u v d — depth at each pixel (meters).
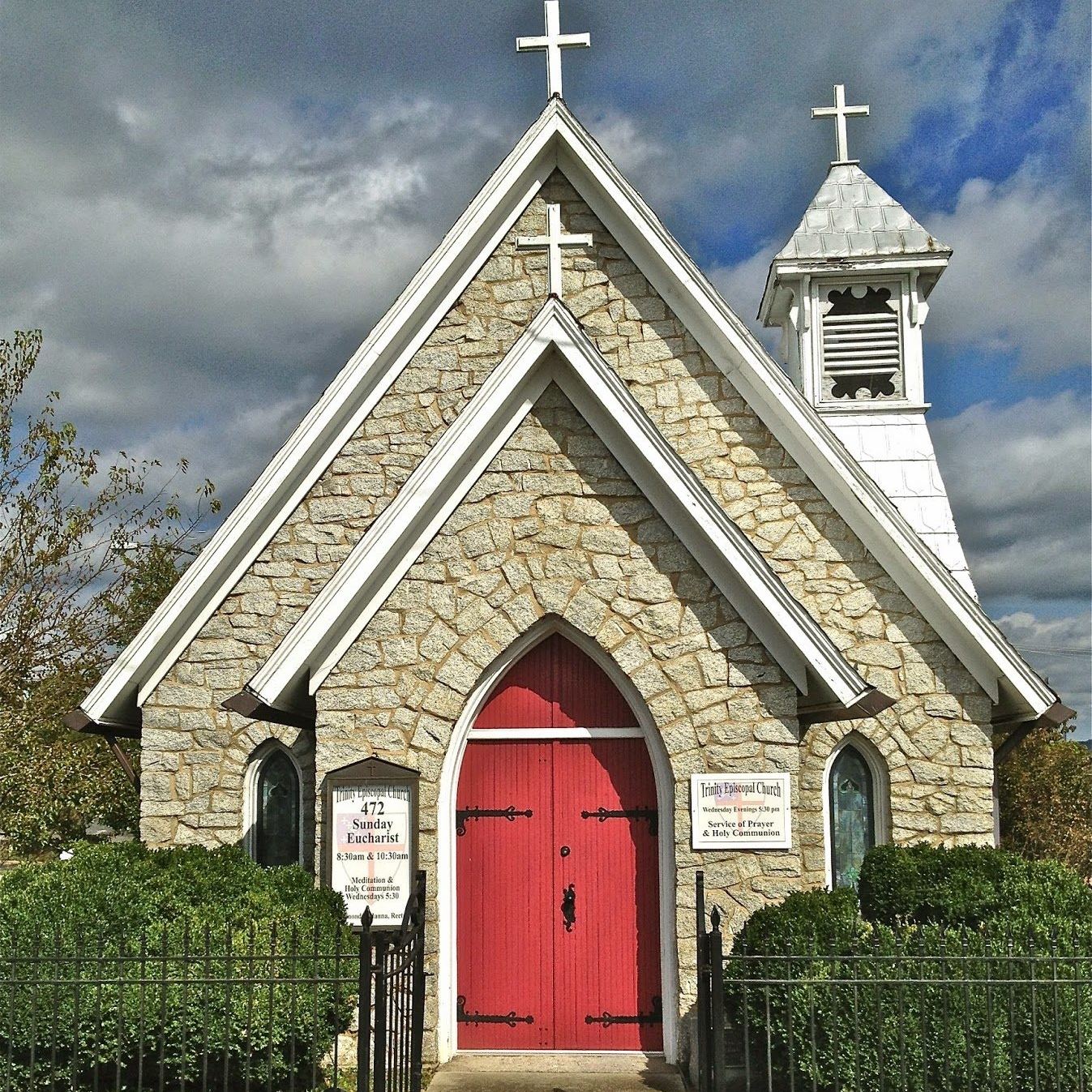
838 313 16.61
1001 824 29.78
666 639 10.74
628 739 11.30
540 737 11.31
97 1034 8.49
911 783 12.65
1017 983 8.22
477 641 10.86
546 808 11.27
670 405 13.29
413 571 10.96
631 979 11.02
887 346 16.20
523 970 11.09
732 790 10.52
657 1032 10.94
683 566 10.81
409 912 8.84
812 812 12.57
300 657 10.55
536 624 10.94
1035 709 12.30
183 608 13.16
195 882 10.85
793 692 10.59
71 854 12.31
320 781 10.73
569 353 10.80
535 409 11.07
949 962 8.90
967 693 12.73
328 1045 9.78
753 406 13.25
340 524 13.38
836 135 17.62
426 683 10.83
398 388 13.55
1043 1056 8.64
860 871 11.64
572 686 11.34
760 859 10.45
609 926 11.09
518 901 11.18
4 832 19.77
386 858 10.49
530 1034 10.98
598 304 13.49
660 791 10.98
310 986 9.23
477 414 10.79
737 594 10.74
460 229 13.43
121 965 8.51
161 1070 8.48
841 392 16.53
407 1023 8.85
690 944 10.38
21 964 9.23
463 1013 11.04
